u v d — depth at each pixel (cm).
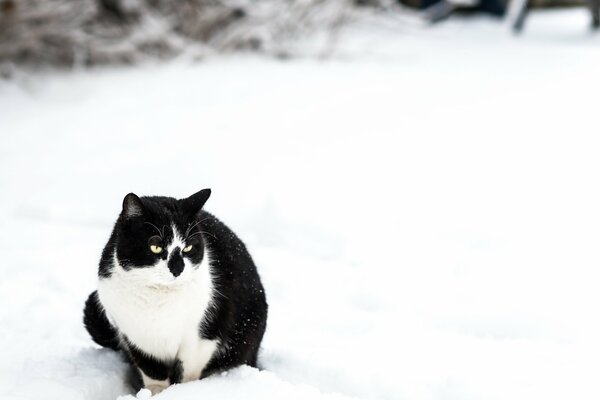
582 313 483
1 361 393
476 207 707
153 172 828
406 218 689
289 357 414
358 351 429
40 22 1309
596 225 649
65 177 830
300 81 1266
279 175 812
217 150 904
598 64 1316
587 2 1706
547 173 787
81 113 1104
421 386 383
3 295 521
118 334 387
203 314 357
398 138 934
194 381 364
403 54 1493
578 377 389
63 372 379
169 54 1444
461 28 1780
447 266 578
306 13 1524
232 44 1471
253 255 613
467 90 1172
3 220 716
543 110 1029
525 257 588
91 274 569
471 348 434
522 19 1716
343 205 727
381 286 539
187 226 345
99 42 1361
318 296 535
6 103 1159
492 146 887
